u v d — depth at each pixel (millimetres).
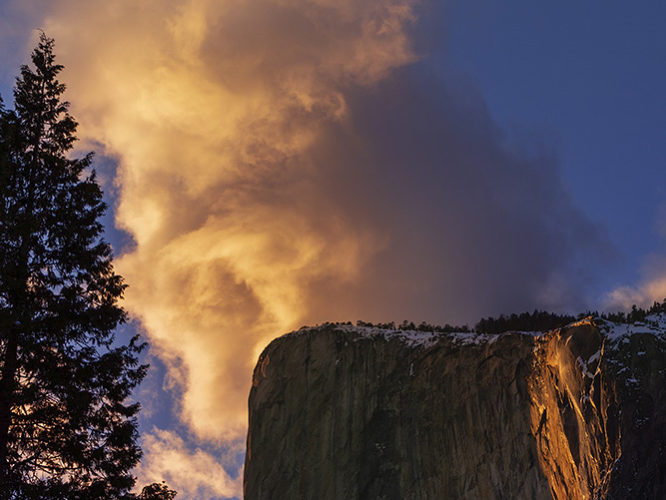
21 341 16672
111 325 18328
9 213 17891
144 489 17594
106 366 17609
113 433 17375
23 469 16281
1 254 17453
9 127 18234
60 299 17984
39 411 16672
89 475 16969
